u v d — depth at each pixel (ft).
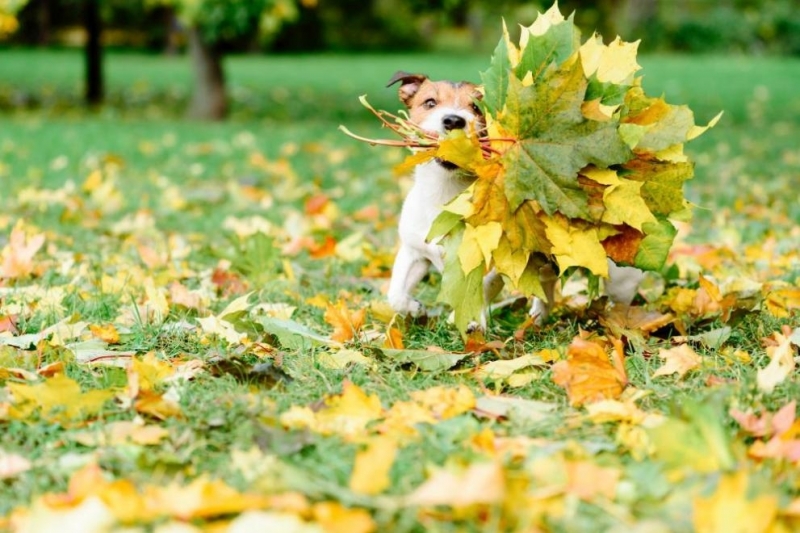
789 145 18.57
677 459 5.74
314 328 7.61
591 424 6.24
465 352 7.23
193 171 14.75
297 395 6.53
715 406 6.04
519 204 6.75
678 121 6.85
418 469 5.76
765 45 56.54
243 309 7.50
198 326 7.54
